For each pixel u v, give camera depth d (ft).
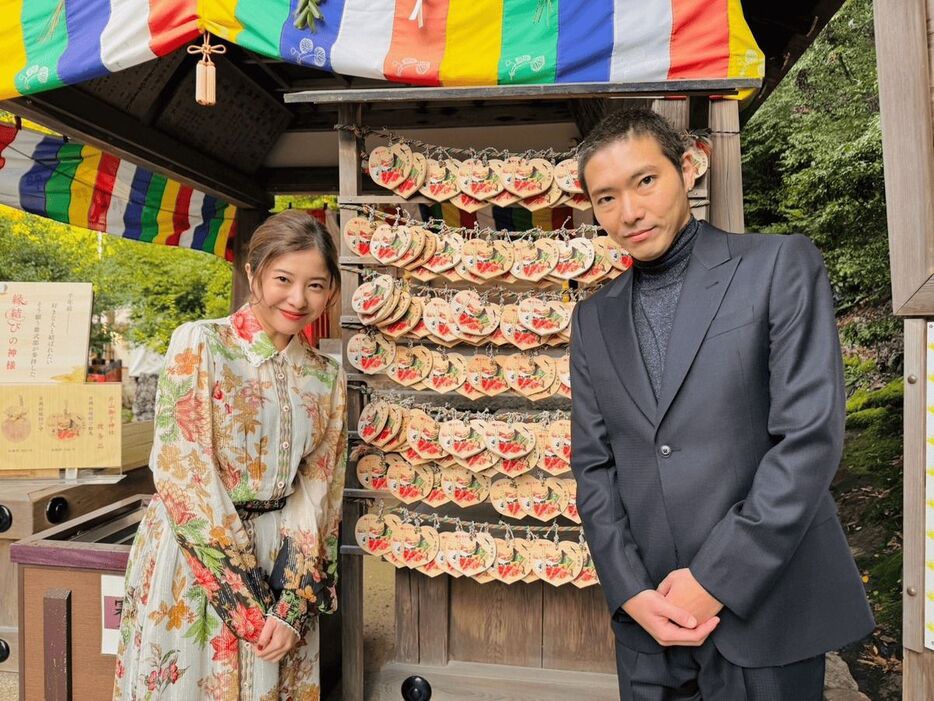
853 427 16.01
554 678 6.60
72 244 26.30
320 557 5.10
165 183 15.01
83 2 6.32
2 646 7.86
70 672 5.93
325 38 5.97
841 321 18.25
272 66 12.28
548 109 12.78
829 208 16.87
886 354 17.29
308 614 4.98
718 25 5.52
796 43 9.75
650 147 3.75
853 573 3.73
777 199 20.27
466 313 6.19
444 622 6.84
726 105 5.97
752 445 3.63
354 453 6.54
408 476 6.42
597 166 3.82
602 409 4.17
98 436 8.40
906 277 4.21
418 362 6.38
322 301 4.83
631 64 5.64
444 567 6.31
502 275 6.30
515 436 6.16
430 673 6.75
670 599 3.55
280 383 4.88
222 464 4.58
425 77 5.85
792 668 3.56
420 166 6.31
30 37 6.45
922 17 4.12
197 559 4.41
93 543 6.26
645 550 3.89
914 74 4.14
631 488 3.96
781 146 19.44
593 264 6.06
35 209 13.47
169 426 4.45
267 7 6.00
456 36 5.83
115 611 5.88
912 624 4.22
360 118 6.53
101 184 14.02
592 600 6.66
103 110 10.13
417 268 6.39
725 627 3.52
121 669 4.78
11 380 8.61
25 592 6.06
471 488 6.35
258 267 4.66
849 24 18.70
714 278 3.81
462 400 9.09
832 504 3.84
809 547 3.62
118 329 27.66
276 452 4.82
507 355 6.35
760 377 3.65
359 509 6.66
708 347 3.70
